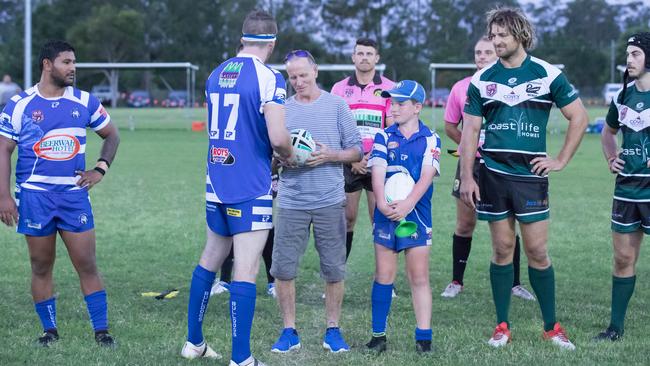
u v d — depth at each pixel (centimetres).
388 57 7150
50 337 515
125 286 680
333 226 514
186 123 3756
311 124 528
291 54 533
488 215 520
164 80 7319
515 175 508
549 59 7362
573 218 1063
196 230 955
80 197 504
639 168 523
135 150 2186
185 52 7588
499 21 498
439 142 504
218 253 475
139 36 7119
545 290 524
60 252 811
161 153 2088
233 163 450
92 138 2681
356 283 699
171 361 474
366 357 489
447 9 7488
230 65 458
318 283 702
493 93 508
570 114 500
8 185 494
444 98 5553
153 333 536
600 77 7381
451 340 524
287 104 536
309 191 509
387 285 502
